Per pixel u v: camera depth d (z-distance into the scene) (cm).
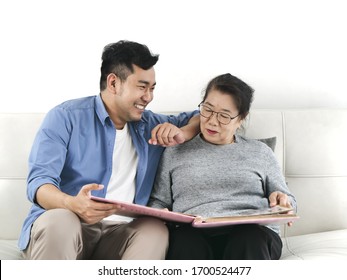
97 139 190
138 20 240
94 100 195
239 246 162
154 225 165
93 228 182
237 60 242
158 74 242
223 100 189
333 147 219
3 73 239
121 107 187
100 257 177
